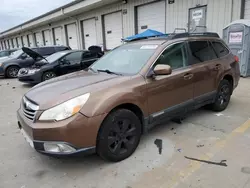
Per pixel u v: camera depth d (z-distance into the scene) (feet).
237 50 24.58
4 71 35.55
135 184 7.61
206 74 12.34
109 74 10.17
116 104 8.37
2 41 134.00
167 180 7.73
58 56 27.07
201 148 9.79
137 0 38.81
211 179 7.64
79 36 57.62
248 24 23.20
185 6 31.89
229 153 9.26
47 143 7.63
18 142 11.22
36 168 8.86
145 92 9.42
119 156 8.91
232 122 12.56
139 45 11.69
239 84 21.57
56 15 58.54
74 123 7.52
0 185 7.84
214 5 28.55
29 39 92.84
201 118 13.34
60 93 8.25
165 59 10.51
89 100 7.92
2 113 16.51
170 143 10.39
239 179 7.57
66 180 8.04
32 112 8.14
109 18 46.98
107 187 7.55
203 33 13.23
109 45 49.01
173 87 10.53
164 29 35.78
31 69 25.86
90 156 9.55
